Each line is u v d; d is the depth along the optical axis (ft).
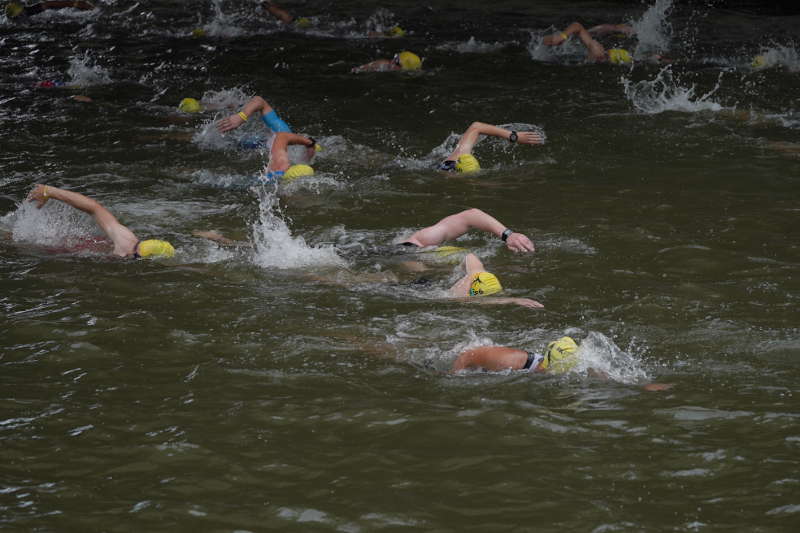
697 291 36.73
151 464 24.31
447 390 28.76
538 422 26.40
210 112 72.54
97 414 27.17
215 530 21.24
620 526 21.16
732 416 26.48
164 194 52.39
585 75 84.38
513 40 101.86
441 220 43.68
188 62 90.99
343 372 30.12
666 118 69.00
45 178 54.95
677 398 27.78
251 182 54.60
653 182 53.52
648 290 37.01
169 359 31.14
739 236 43.55
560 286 37.83
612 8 123.13
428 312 35.32
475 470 23.86
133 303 36.29
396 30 105.81
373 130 67.36
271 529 21.27
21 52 94.32
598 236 44.14
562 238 44.01
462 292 37.24
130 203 50.42
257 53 95.61
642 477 23.36
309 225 47.09
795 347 31.22
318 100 76.38
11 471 23.95
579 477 23.43
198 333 33.30
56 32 104.99
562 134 65.16
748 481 23.00
